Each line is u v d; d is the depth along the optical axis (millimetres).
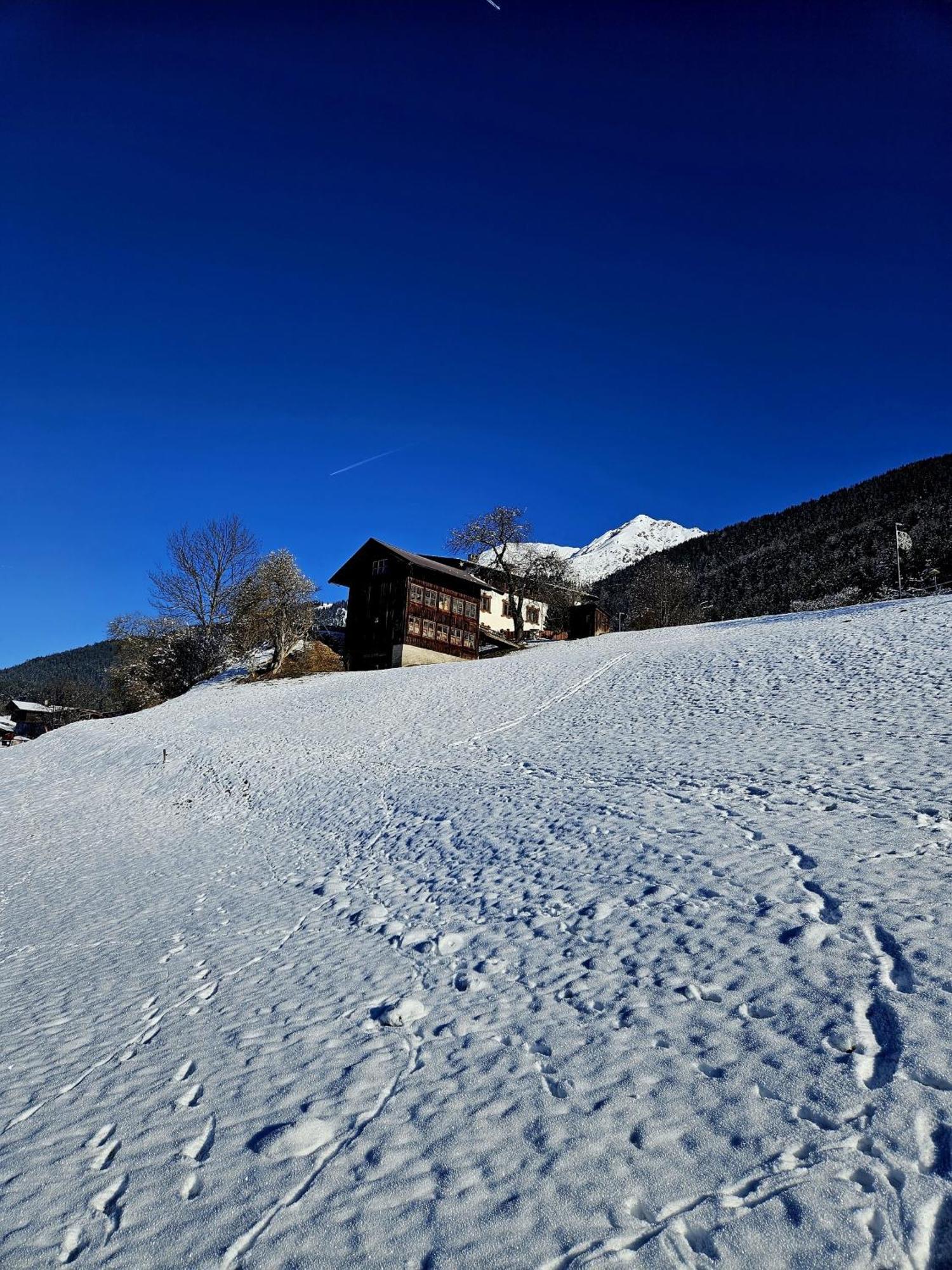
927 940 5590
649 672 25219
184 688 57344
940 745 11625
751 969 5699
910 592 51906
